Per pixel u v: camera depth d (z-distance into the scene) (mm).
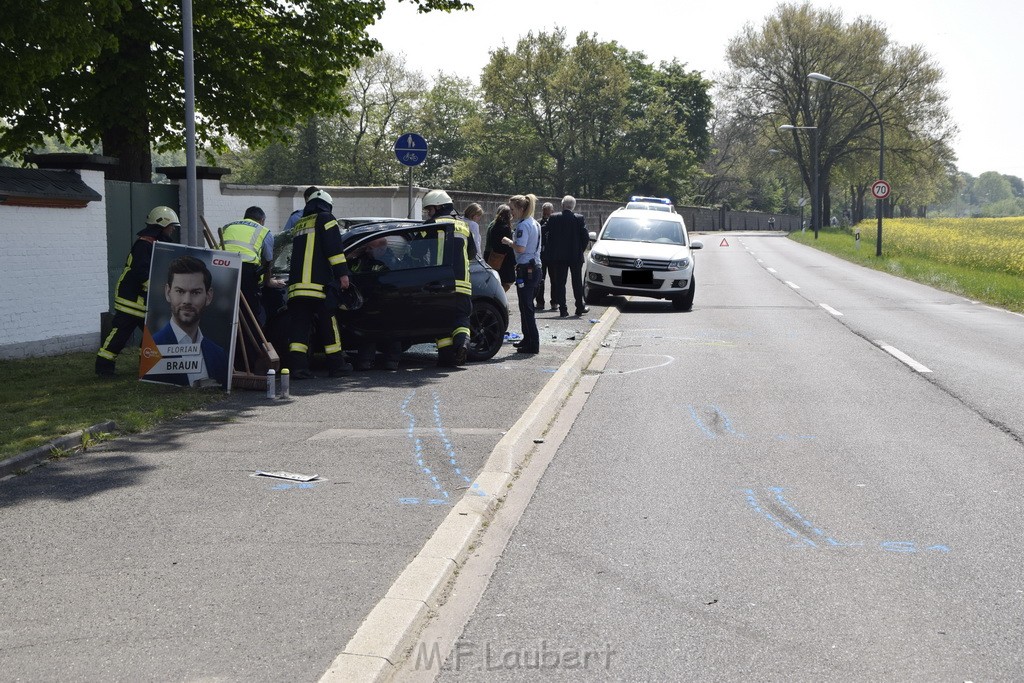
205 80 21438
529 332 14992
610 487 7758
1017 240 51969
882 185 47469
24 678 4312
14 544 6164
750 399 11656
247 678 4297
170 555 5945
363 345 13383
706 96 118000
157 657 4516
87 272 15539
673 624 5062
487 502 7055
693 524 6793
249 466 8109
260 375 11820
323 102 24141
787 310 23047
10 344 14125
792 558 6102
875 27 85312
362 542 6180
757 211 149625
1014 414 10789
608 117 98438
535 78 97312
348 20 22797
